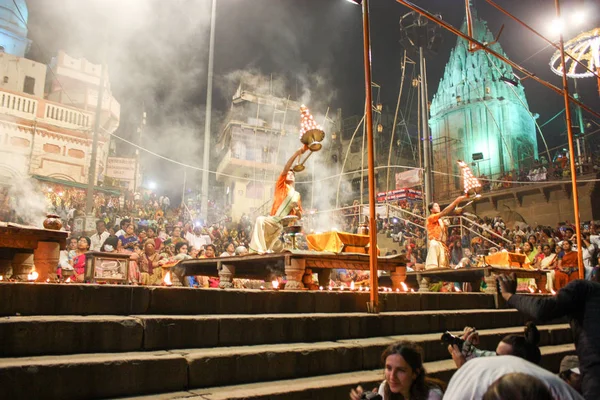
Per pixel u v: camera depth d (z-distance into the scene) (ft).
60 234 19.88
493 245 69.72
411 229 82.79
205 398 12.12
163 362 12.82
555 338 26.99
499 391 5.39
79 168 86.84
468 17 32.73
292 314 18.33
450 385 6.75
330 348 16.43
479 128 114.83
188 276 35.32
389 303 22.53
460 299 26.76
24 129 82.38
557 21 36.50
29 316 13.29
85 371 11.68
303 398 13.61
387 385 11.31
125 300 14.98
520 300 11.68
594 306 11.02
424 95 58.49
